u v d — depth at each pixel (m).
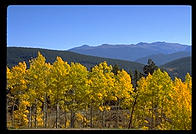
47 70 31.16
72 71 29.78
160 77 30.66
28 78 30.95
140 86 32.84
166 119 32.66
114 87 33.47
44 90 30.31
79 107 31.75
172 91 29.95
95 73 31.05
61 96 29.80
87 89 29.66
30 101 31.28
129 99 34.06
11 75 30.52
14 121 32.75
